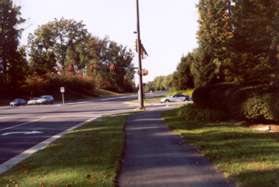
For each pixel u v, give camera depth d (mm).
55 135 22016
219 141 15000
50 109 54312
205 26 53344
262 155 11828
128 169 11094
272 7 20828
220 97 23578
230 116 22438
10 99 88312
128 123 23875
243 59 23984
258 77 23531
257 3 21359
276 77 21125
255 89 21219
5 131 25656
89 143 16062
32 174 10961
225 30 45281
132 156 13078
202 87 25453
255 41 22156
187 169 10789
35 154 14484
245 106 20047
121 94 128250
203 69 53125
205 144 14484
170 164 11531
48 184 9609
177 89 76000
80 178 10047
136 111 36375
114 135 18281
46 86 96688
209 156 12266
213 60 50906
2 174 11367
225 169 10422
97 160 12328
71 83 103375
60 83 100062
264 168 10180
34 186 9516
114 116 31234
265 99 19328
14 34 91812
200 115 23031
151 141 16250
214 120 22406
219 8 49406
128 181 9758
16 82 91438
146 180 9805
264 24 21391
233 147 13461
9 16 90750
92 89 113125
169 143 15461
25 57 95375
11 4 91375
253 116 19734
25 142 19531
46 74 101625
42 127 27281
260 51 23078
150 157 12766
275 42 20719
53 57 119062
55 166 11836
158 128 20578
